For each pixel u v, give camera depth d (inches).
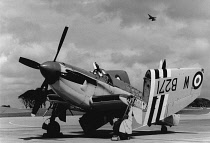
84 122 643.5
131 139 531.2
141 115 553.9
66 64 533.6
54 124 586.9
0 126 947.3
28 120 1378.0
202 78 593.9
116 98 540.4
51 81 511.2
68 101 555.5
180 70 562.9
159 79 534.0
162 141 488.7
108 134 655.1
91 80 556.1
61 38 532.7
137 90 646.5
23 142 482.9
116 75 644.1
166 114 561.3
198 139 518.3
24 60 533.0
